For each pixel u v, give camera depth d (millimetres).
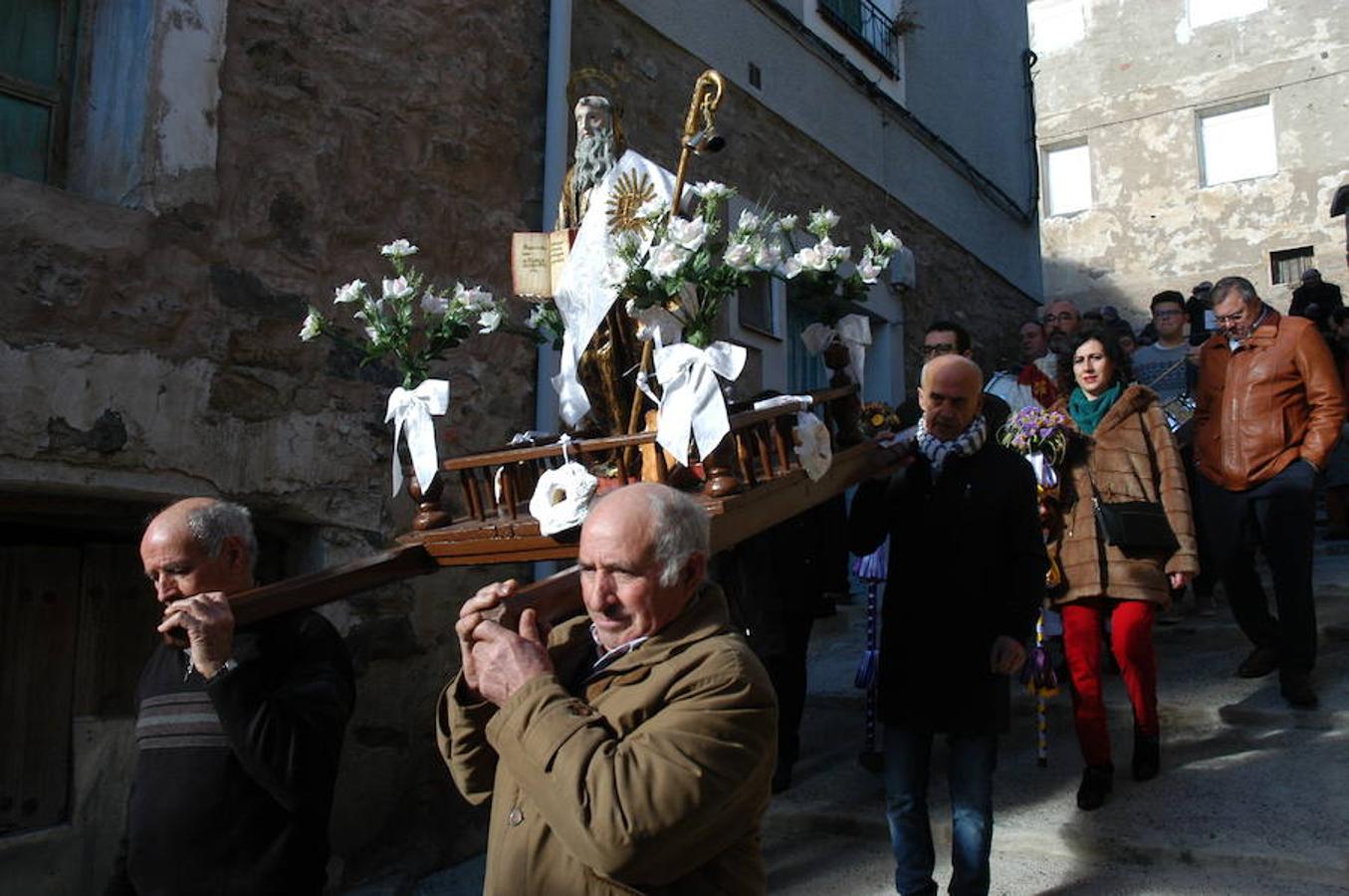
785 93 6848
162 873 2094
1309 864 3135
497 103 4734
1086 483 3805
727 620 1778
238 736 2016
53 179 3609
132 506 3504
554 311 2979
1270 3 15945
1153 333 8180
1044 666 4000
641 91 5594
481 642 1708
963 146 9492
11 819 3318
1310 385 4348
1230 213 16000
